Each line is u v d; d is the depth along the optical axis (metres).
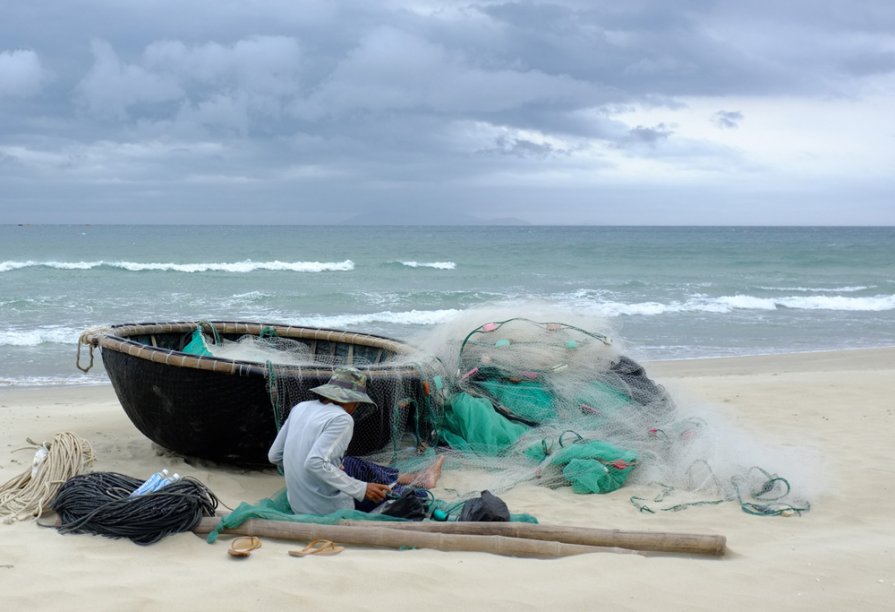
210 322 8.43
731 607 3.97
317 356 8.62
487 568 4.37
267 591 4.02
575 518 5.70
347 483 5.26
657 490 6.56
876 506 6.10
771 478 6.34
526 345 7.82
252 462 6.84
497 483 6.59
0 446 7.45
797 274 39.81
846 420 9.63
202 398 6.38
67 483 5.21
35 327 18.81
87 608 3.81
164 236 93.19
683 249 62.47
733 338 19.89
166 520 4.80
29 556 4.52
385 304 25.47
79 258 45.75
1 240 75.69
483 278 35.81
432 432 7.24
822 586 4.28
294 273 36.75
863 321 23.53
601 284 33.44
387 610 3.85
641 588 4.15
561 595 4.03
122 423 8.73
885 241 89.75
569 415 7.45
